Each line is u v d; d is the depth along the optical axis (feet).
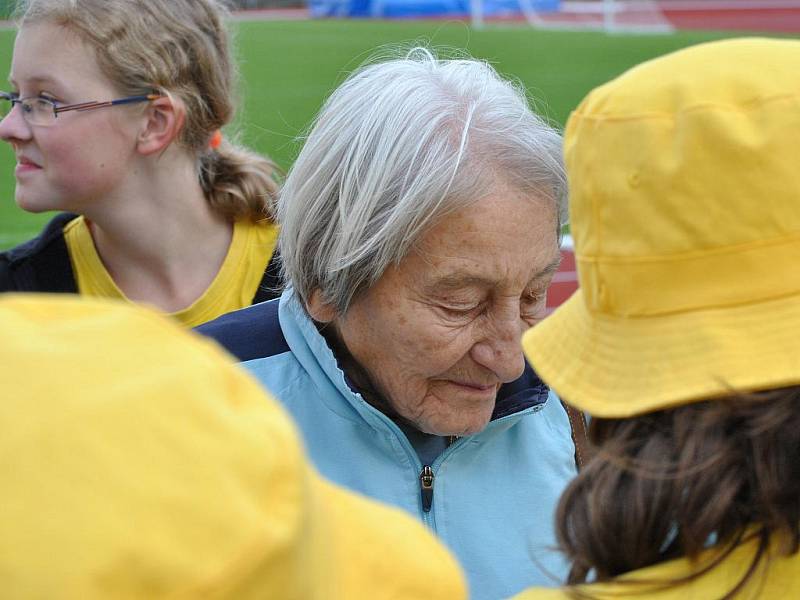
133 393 1.98
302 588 2.12
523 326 5.22
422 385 5.07
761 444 3.26
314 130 5.14
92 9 7.23
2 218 25.82
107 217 7.64
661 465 3.37
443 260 4.78
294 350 5.33
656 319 3.43
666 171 3.33
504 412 5.23
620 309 3.53
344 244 4.84
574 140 3.67
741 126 3.26
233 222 7.91
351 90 5.06
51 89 7.34
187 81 7.55
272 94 41.45
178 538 1.91
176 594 1.89
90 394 1.96
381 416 5.04
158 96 7.43
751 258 3.29
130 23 7.27
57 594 1.79
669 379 3.34
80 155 7.41
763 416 3.24
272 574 2.01
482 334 4.98
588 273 3.63
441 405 5.10
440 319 4.90
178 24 7.47
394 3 68.64
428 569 2.91
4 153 29.81
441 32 59.77
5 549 1.81
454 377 5.07
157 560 1.87
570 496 3.65
